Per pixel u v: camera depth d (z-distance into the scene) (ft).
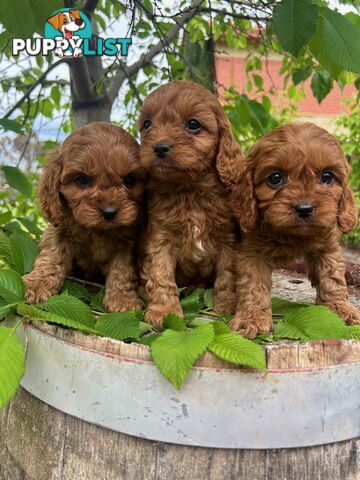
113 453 1.07
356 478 1.08
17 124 1.69
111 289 1.44
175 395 1.01
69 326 1.12
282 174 1.20
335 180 1.23
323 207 1.15
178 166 1.25
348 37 1.18
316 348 1.02
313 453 1.04
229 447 1.01
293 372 1.00
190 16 2.00
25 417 1.25
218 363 1.00
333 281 1.32
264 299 1.26
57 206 1.41
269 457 1.02
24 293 1.31
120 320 1.17
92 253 1.51
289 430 1.01
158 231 1.37
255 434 1.01
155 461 1.04
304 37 1.11
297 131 1.21
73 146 1.36
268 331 1.18
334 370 1.03
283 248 1.29
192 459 1.03
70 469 1.12
